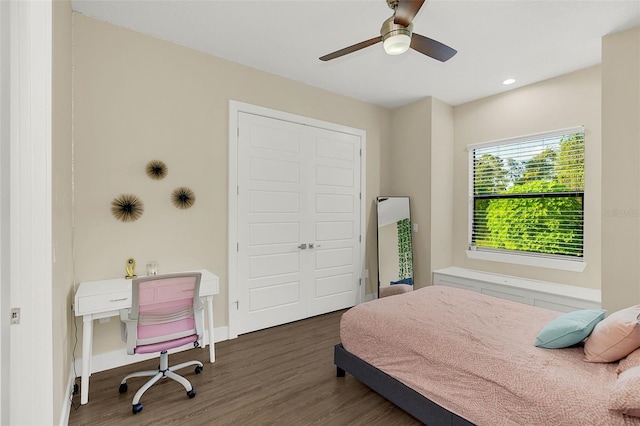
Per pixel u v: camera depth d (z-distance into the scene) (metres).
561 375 1.46
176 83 2.94
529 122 3.79
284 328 3.56
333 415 2.02
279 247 3.64
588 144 3.33
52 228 1.46
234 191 3.28
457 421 1.64
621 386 1.22
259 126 3.47
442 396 1.71
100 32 2.58
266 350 2.98
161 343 2.13
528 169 3.83
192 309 2.28
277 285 3.63
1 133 1.18
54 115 1.59
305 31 2.73
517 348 1.74
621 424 1.18
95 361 2.55
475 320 2.14
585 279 3.37
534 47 2.93
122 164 2.67
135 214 2.71
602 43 2.71
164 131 2.88
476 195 4.36
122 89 2.67
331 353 2.92
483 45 2.90
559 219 3.57
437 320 2.14
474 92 4.05
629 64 2.58
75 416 1.99
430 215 4.26
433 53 2.18
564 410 1.31
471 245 4.39
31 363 1.29
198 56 3.07
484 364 1.63
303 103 3.82
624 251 2.59
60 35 1.83
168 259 2.89
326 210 4.07
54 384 1.53
